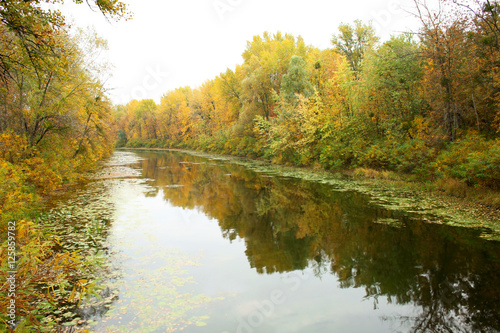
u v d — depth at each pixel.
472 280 5.27
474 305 4.57
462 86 14.47
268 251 6.88
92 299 4.74
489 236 7.22
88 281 5.28
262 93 32.97
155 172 22.56
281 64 30.94
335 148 20.22
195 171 23.23
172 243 7.35
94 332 3.89
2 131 12.58
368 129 19.78
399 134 16.73
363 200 11.34
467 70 14.15
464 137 13.71
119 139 78.69
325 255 6.59
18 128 14.09
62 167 15.29
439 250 6.55
